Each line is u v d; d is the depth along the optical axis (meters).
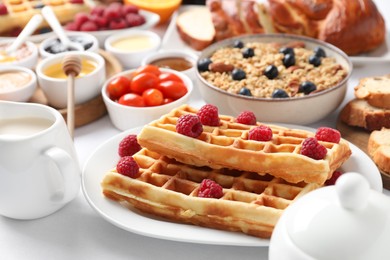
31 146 0.87
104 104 1.09
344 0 1.18
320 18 1.20
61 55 1.12
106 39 1.25
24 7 1.29
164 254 0.87
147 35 1.25
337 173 0.91
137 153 0.95
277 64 1.09
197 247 0.88
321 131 0.91
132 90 1.07
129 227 0.86
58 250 0.88
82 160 1.01
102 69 1.09
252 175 0.92
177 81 1.09
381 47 1.21
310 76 1.06
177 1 1.33
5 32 1.27
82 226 0.91
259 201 0.86
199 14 1.31
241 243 0.84
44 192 0.89
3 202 0.89
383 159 0.94
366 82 1.06
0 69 1.10
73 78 1.06
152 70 1.09
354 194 0.73
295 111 1.01
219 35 1.22
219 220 0.86
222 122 0.94
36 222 0.91
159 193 0.88
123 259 0.87
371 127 1.02
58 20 1.30
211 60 1.10
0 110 0.92
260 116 1.02
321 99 1.01
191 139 0.91
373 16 1.18
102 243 0.89
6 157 0.87
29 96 1.08
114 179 0.90
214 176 0.91
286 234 0.75
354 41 1.18
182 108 0.98
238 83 1.06
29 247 0.88
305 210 0.75
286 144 0.90
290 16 1.21
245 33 1.21
